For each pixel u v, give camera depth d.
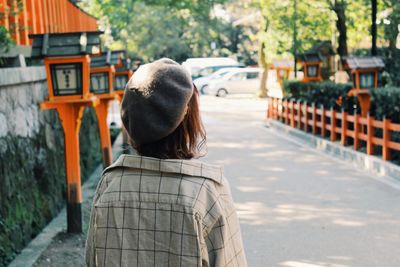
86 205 8.51
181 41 44.00
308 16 20.53
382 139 10.95
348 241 6.67
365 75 12.58
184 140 1.99
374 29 13.34
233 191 9.46
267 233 7.05
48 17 10.89
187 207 1.88
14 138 7.05
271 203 8.58
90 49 6.49
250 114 24.62
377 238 6.77
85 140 12.45
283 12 21.47
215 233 1.92
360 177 10.42
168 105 1.92
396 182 9.84
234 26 52.75
